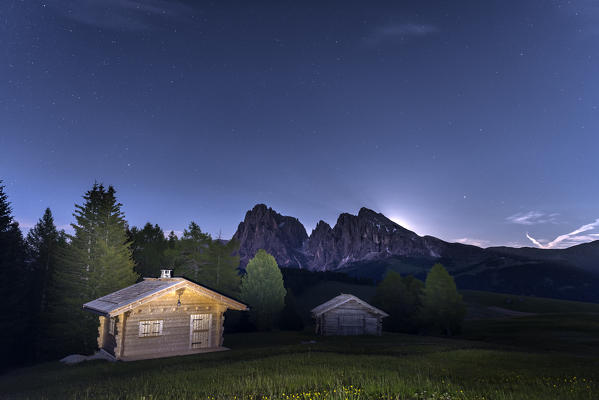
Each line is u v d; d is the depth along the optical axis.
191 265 59.19
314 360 16.66
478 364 16.16
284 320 66.38
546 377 12.77
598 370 15.16
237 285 61.66
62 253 42.47
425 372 13.16
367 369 13.61
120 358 21.30
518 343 44.25
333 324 44.19
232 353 21.19
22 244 46.78
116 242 40.88
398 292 66.31
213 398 9.45
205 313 25.09
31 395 12.12
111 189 41.75
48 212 49.88
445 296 58.50
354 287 147.00
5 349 40.53
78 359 23.39
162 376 13.31
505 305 126.31
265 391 10.26
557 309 120.44
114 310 21.23
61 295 38.94
